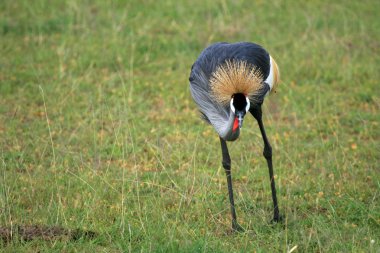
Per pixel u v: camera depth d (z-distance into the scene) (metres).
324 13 23.88
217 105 11.70
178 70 19.83
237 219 12.09
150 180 13.52
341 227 11.52
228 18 23.28
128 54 20.73
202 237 10.96
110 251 10.65
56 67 19.75
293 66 19.75
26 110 17.20
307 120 16.94
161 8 24.22
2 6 24.09
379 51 21.09
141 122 16.59
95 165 14.09
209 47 12.45
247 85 11.00
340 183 13.31
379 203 12.45
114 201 12.54
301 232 10.95
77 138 15.47
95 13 23.78
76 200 12.36
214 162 14.60
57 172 13.84
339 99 18.09
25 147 14.91
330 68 19.72
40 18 23.17
